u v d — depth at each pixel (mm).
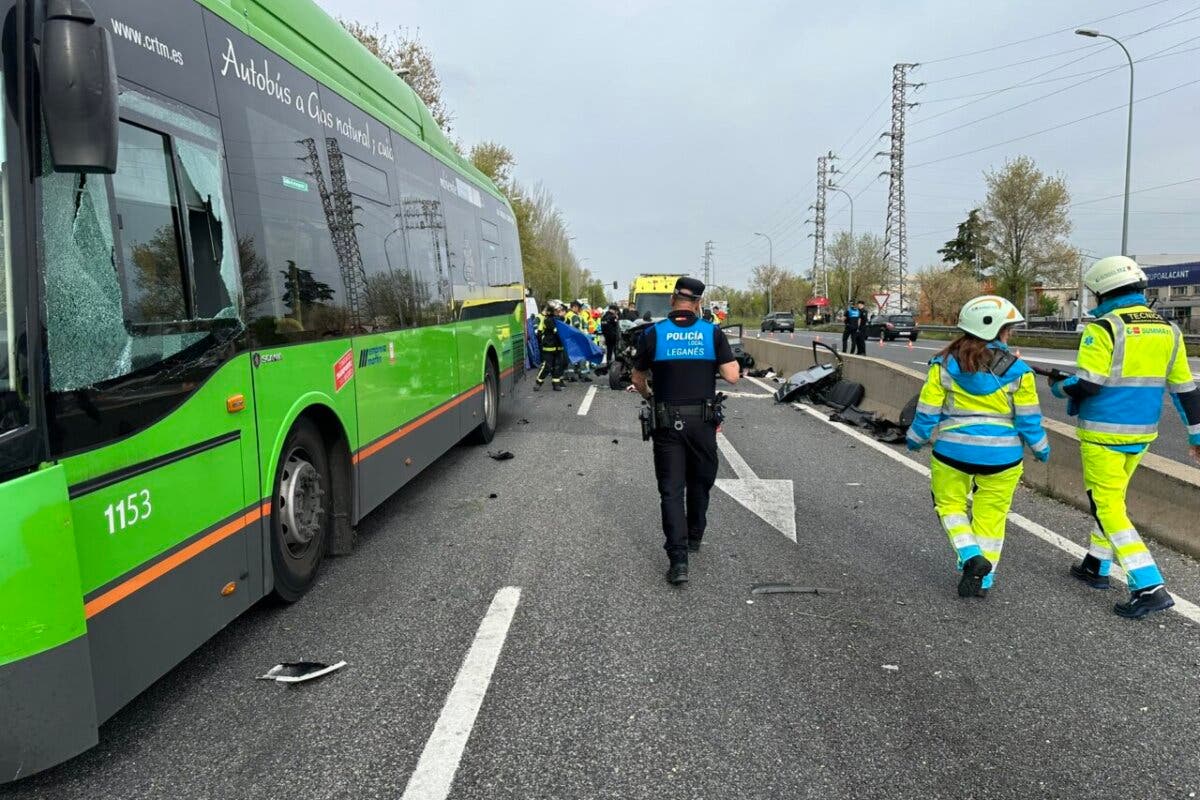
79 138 2514
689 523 5625
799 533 6238
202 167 3684
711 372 5230
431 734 3311
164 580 3242
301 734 3318
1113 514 4680
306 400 4664
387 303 6211
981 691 3725
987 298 4777
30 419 2549
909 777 3039
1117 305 4742
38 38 2658
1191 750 3250
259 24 4605
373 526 6445
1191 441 4734
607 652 4094
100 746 3238
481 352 9828
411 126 7406
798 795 2922
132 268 3107
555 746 3227
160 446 3217
